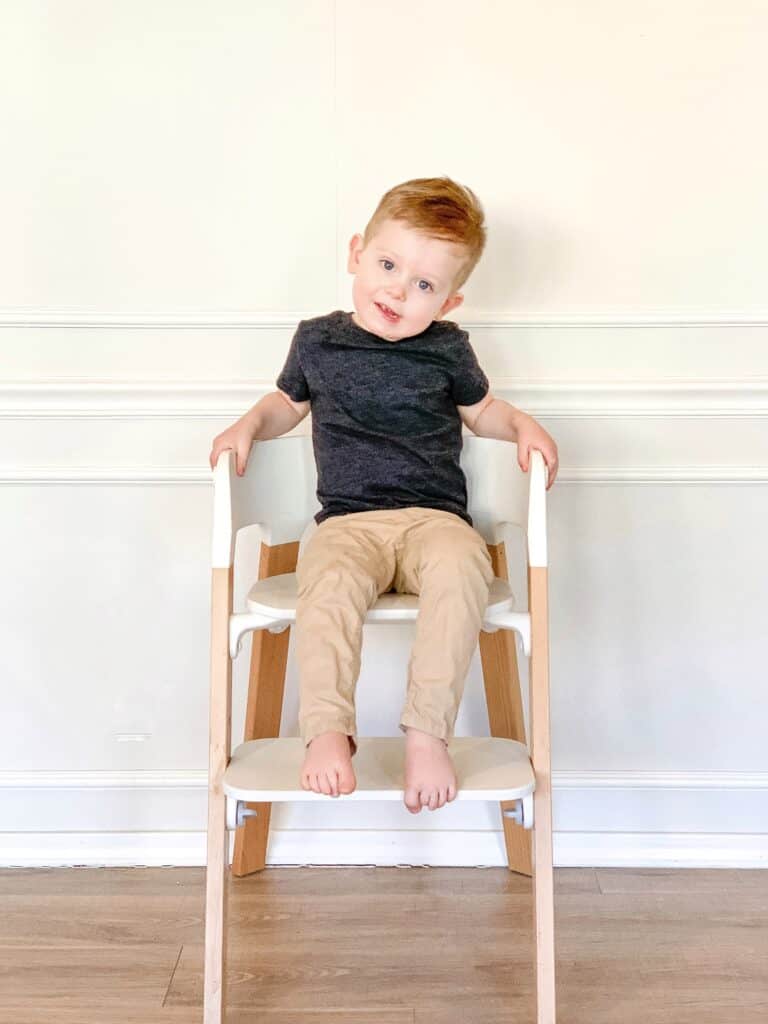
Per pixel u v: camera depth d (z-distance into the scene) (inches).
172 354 72.1
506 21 70.9
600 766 74.0
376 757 56.1
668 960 60.1
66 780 72.9
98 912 65.6
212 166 71.4
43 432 71.6
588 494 72.8
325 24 70.8
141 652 73.0
